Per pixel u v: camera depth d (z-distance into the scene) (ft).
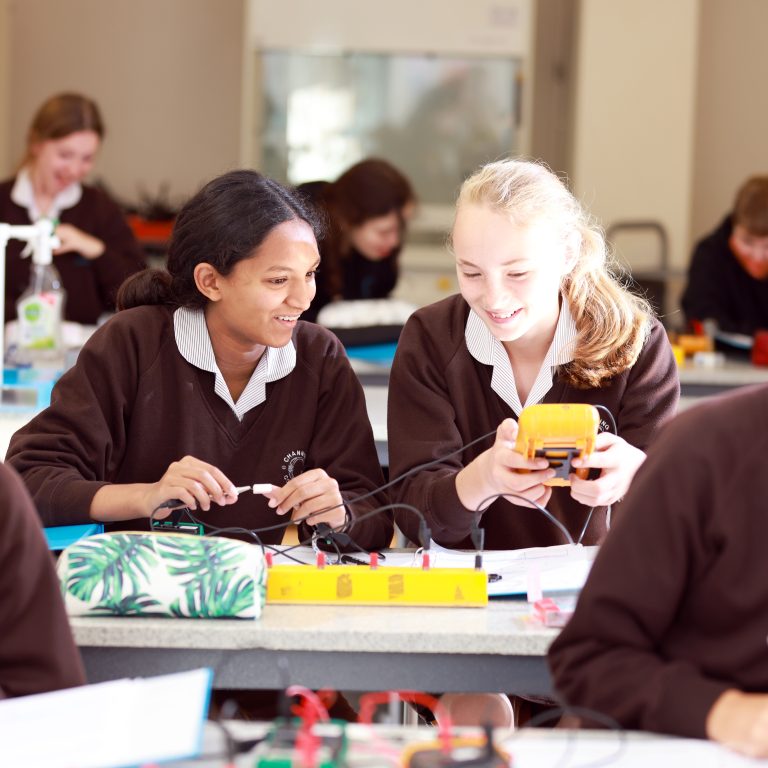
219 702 7.96
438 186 23.98
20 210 16.84
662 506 5.23
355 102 23.72
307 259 7.82
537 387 8.22
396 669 6.29
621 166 24.09
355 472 8.40
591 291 8.05
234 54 26.22
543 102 26.21
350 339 14.93
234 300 7.90
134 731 4.70
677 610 5.40
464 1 23.40
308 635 6.22
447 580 6.70
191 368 8.32
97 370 8.25
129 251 17.66
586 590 5.36
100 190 17.71
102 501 7.60
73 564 6.45
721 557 5.16
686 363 16.19
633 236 24.47
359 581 6.73
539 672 6.30
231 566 6.42
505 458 6.95
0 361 11.12
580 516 8.22
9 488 5.31
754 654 5.13
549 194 7.52
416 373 8.43
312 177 23.88
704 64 25.99
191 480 7.41
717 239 18.62
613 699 5.10
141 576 6.40
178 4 26.12
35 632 5.26
